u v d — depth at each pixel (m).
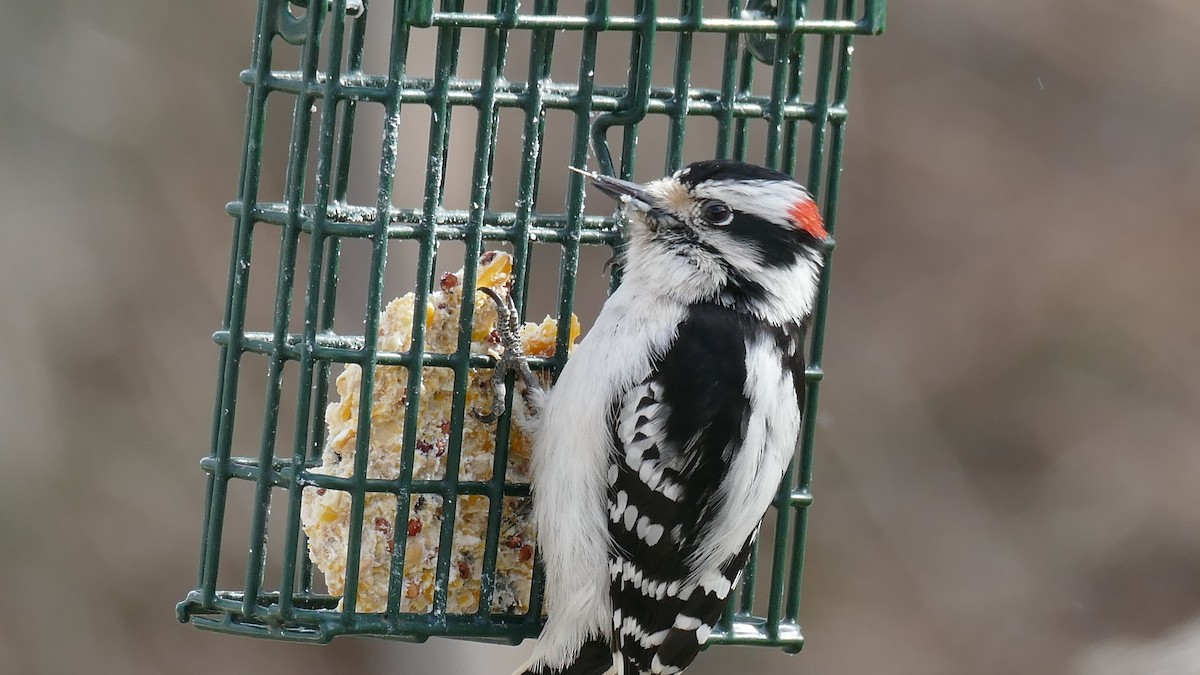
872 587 16.91
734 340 7.68
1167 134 18.14
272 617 7.36
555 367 7.81
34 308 16.97
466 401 7.68
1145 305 17.70
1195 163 18.00
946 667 16.66
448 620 7.64
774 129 8.04
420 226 7.31
